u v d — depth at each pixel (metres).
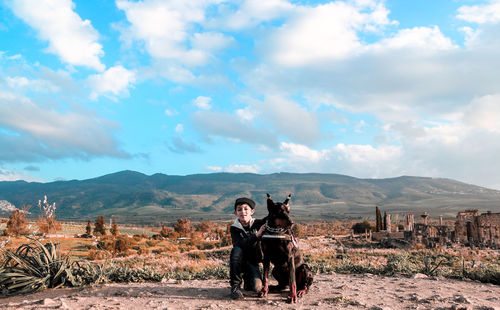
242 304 5.41
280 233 5.48
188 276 10.02
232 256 5.98
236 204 6.12
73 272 8.09
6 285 7.09
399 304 5.65
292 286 5.53
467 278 9.84
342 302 5.58
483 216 56.00
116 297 6.07
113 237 78.00
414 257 30.36
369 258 32.19
